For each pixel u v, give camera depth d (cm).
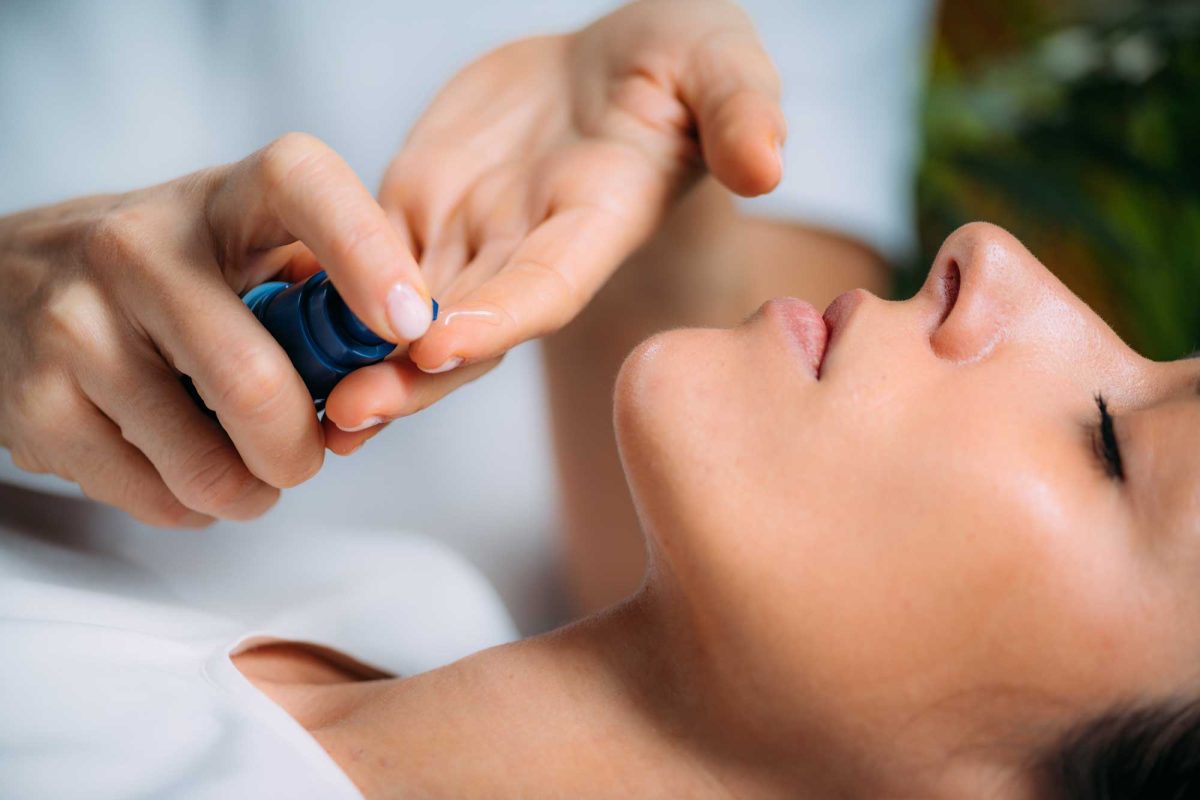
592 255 84
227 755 71
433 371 66
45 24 126
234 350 65
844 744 73
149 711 73
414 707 79
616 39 100
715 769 76
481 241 94
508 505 154
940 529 69
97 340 72
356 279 61
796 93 141
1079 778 75
